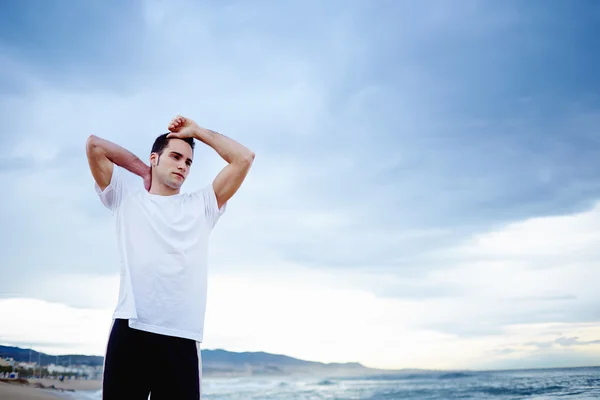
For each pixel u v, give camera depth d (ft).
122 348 6.18
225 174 7.14
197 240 6.81
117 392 6.09
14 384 20.57
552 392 24.23
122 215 6.79
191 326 6.48
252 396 27.94
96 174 6.91
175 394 6.20
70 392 20.31
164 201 6.89
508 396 24.67
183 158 7.04
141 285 6.41
